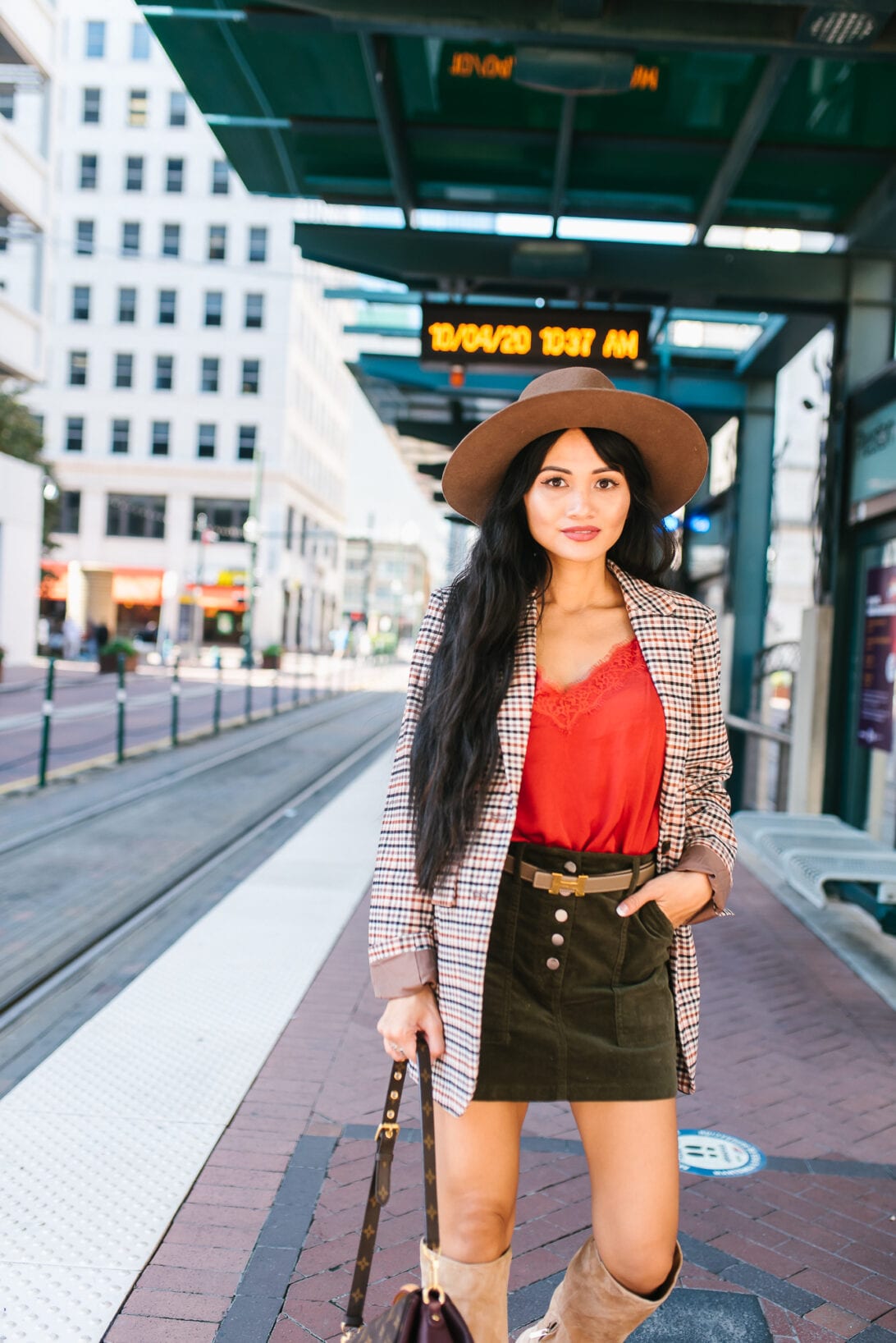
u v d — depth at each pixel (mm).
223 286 51875
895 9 4227
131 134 51438
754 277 6984
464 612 1720
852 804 7266
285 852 7793
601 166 6293
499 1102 1646
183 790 10789
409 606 107438
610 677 1708
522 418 1754
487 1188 1640
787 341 8195
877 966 5371
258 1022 4270
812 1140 3387
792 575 18938
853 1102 3707
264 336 52031
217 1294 2418
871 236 6676
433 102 5695
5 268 27562
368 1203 1559
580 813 1667
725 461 10453
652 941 1691
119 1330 2270
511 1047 1621
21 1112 3367
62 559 52656
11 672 27750
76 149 51625
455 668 1672
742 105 5465
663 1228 1628
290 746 15453
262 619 52594
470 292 7367
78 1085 3592
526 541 1840
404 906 1665
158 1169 3012
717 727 1825
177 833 8406
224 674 36094
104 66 51219
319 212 7414
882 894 4887
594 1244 1692
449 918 1638
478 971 1591
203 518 47469
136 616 53156
